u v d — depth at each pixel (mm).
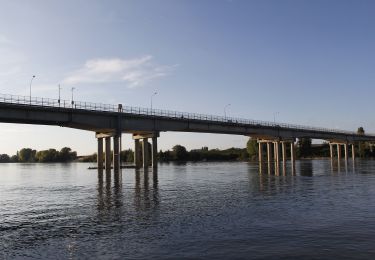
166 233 27000
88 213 37000
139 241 24938
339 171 98875
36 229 30109
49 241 25891
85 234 27594
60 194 55812
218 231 27250
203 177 86625
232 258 20844
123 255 21922
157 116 106062
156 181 76000
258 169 122125
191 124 115812
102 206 41406
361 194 46969
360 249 21953
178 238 25422
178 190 57125
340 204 38719
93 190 59812
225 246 23172
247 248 22641
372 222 29188
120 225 30422
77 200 47594
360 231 26266
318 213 33656
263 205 39344
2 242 25891
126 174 99812
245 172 104688
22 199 50938
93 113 91438
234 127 128750
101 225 30703
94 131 105625
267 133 142125
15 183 83375
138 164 126375
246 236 25531
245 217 32531
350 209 35438
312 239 24359
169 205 40969
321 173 91562
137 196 49969
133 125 101750
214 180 76688
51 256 22312
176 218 32875
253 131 136000
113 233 27562
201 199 45688
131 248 23344
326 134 170500
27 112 79875
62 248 23984
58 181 85000
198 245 23531
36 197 52969
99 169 107812
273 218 31781
